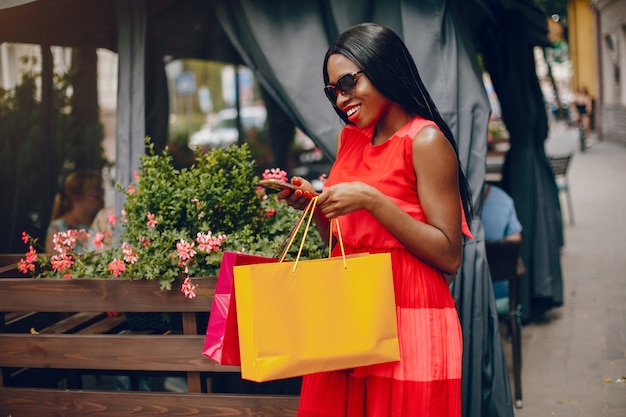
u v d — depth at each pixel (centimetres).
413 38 331
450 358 204
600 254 699
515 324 388
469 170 333
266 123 654
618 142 1825
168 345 285
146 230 297
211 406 283
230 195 299
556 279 532
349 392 211
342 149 223
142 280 286
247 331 185
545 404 380
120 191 343
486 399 331
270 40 350
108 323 340
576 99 1945
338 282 191
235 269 187
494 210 432
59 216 483
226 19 364
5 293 298
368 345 192
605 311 529
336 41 208
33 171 520
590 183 1192
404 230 196
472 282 329
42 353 296
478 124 337
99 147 578
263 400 279
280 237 304
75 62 556
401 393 199
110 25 482
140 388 395
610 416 358
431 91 328
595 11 2042
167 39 478
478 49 597
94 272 299
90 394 294
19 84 523
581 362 436
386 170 204
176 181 309
